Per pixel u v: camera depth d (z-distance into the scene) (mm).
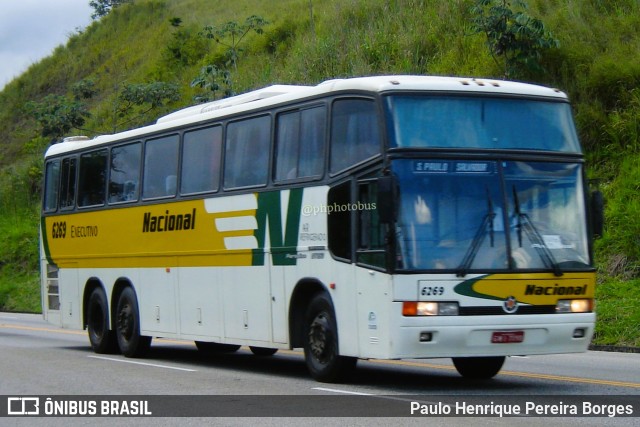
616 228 21406
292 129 13117
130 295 17234
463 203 11102
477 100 11531
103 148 18484
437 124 11289
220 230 14578
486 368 12914
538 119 11758
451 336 10766
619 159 23031
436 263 10852
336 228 11938
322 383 12469
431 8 31000
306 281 12523
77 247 19188
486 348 10930
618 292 19531
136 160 17297
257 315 13656
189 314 15422
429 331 10719
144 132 17094
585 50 25047
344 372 12188
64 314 19688
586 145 23656
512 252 11125
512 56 24531
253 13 46906
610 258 20953
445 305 10805
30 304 35969
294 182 12883
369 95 11500
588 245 11578
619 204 21891
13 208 44844
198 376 13820
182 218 15672
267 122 13688
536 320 11086
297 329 12922
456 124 11359
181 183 15773
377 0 33812
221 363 16109
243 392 11719
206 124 15242
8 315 33469
